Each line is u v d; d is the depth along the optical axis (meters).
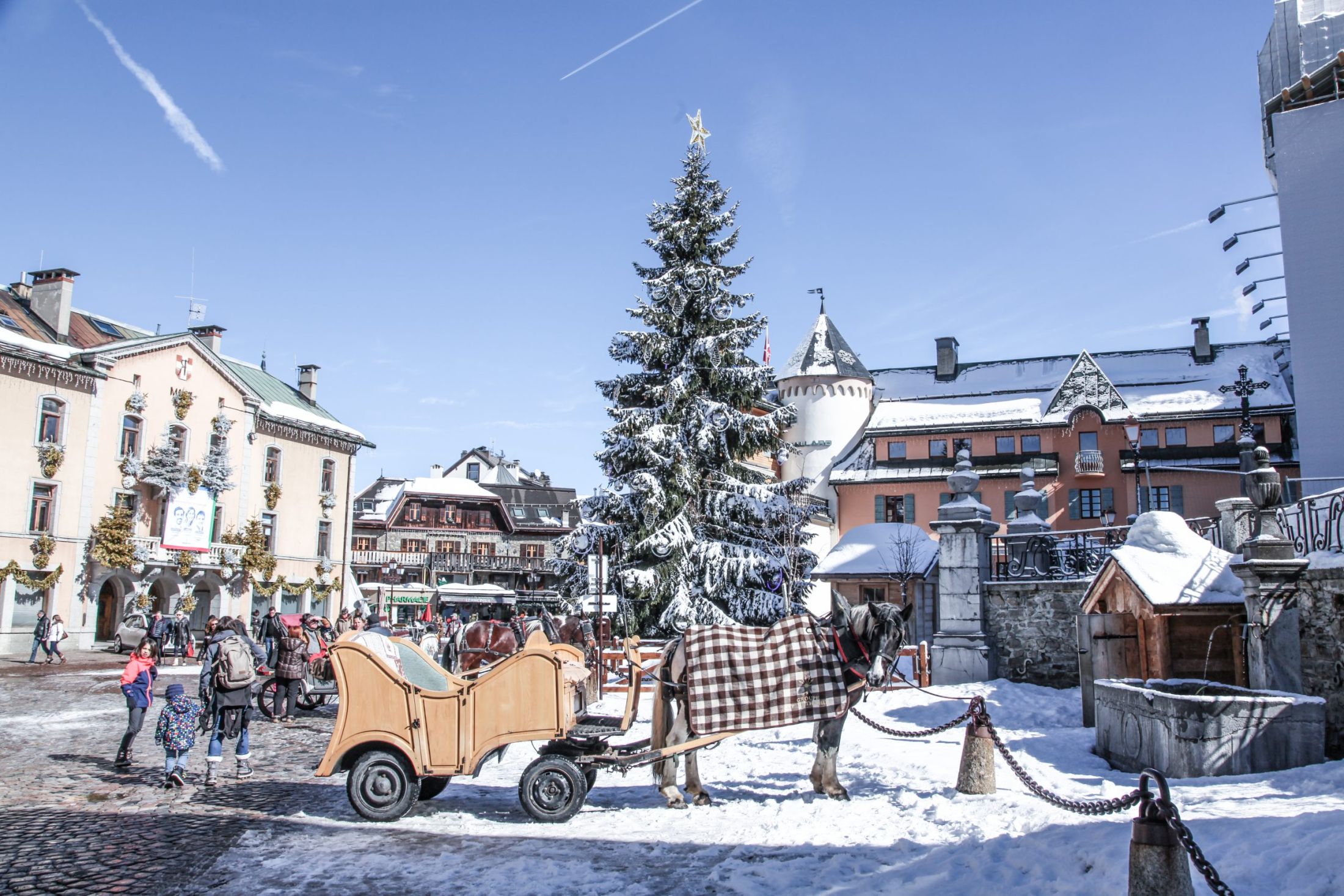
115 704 21.19
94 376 42.81
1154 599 14.31
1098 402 56.00
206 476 47.69
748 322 33.25
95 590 42.53
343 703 10.12
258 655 12.98
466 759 9.98
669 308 33.09
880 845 8.49
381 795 10.02
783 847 8.55
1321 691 12.04
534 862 8.20
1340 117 30.00
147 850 8.78
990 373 65.44
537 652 10.10
